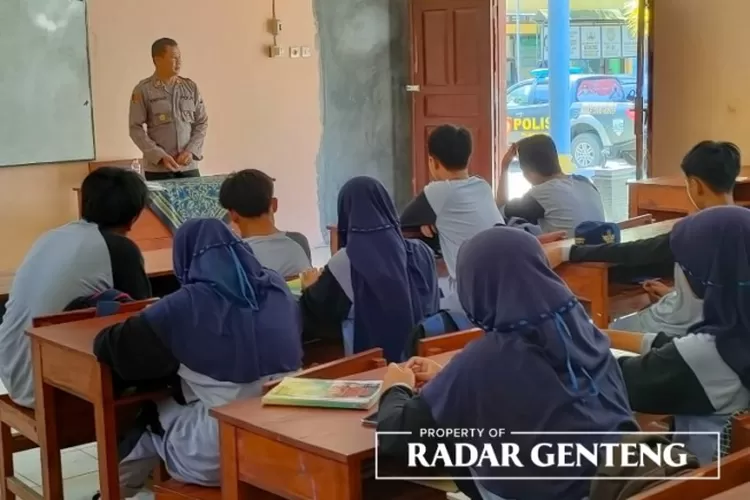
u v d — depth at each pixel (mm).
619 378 1963
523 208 4508
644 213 6035
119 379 2811
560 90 9742
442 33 8203
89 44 6855
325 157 8234
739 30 6523
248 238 3414
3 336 3305
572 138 11148
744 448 1939
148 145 6473
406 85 8617
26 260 3309
